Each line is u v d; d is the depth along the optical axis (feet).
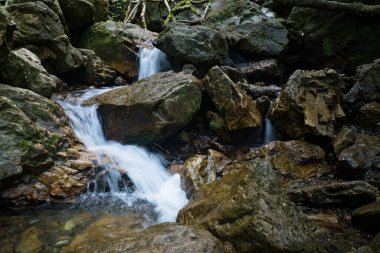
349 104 25.26
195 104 24.86
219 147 24.85
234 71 28.19
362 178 19.17
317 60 33.45
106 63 33.30
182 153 25.09
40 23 27.48
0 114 18.71
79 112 24.47
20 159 18.12
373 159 19.38
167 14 46.88
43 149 19.24
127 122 24.13
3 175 17.30
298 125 23.08
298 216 14.35
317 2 32.17
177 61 29.96
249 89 27.35
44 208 18.28
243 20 37.65
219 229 14.06
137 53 34.30
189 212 16.19
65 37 29.07
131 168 22.08
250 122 24.64
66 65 29.27
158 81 25.66
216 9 43.11
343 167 19.56
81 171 20.13
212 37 29.17
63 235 15.80
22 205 17.95
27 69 23.88
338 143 21.40
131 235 14.16
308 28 33.42
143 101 23.44
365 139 21.09
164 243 13.01
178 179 22.21
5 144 18.08
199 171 20.97
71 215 17.71
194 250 12.53
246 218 13.70
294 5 33.88
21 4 27.22
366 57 30.25
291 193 18.78
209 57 28.63
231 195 14.87
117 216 17.89
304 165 21.48
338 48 31.73
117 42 33.04
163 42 29.45
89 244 15.14
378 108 23.67
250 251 13.33
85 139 23.82
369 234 16.29
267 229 13.23
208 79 25.89
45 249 14.65
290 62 34.30
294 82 23.94
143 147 24.50
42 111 21.45
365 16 30.01
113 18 46.88
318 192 18.22
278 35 32.68
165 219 17.95
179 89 24.14
